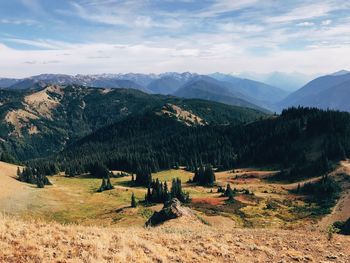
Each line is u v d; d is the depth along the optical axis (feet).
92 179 616.39
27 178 512.22
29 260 41.96
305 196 415.03
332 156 538.88
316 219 307.78
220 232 85.51
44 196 406.82
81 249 48.62
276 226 274.57
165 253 54.03
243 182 521.65
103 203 403.95
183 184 541.75
